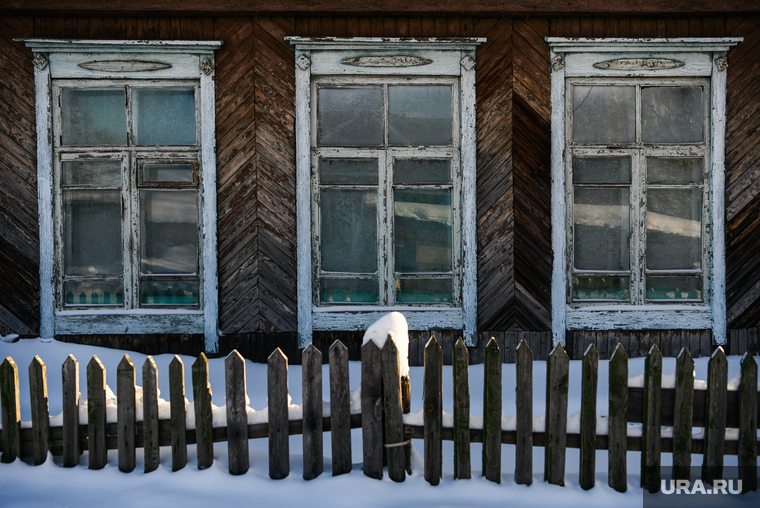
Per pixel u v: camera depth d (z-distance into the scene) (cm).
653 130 567
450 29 552
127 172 554
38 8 526
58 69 542
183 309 559
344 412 294
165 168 558
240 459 294
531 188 554
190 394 473
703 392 285
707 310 559
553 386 285
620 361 281
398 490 284
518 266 555
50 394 436
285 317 553
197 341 552
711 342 560
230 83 545
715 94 554
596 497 281
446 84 560
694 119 566
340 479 291
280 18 546
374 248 565
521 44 552
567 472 306
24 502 270
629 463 324
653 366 281
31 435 298
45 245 544
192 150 555
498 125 552
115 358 524
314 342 554
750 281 557
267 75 546
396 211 565
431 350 288
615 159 567
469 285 554
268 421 292
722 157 555
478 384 479
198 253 560
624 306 564
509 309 556
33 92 540
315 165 557
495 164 552
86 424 299
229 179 548
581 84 563
